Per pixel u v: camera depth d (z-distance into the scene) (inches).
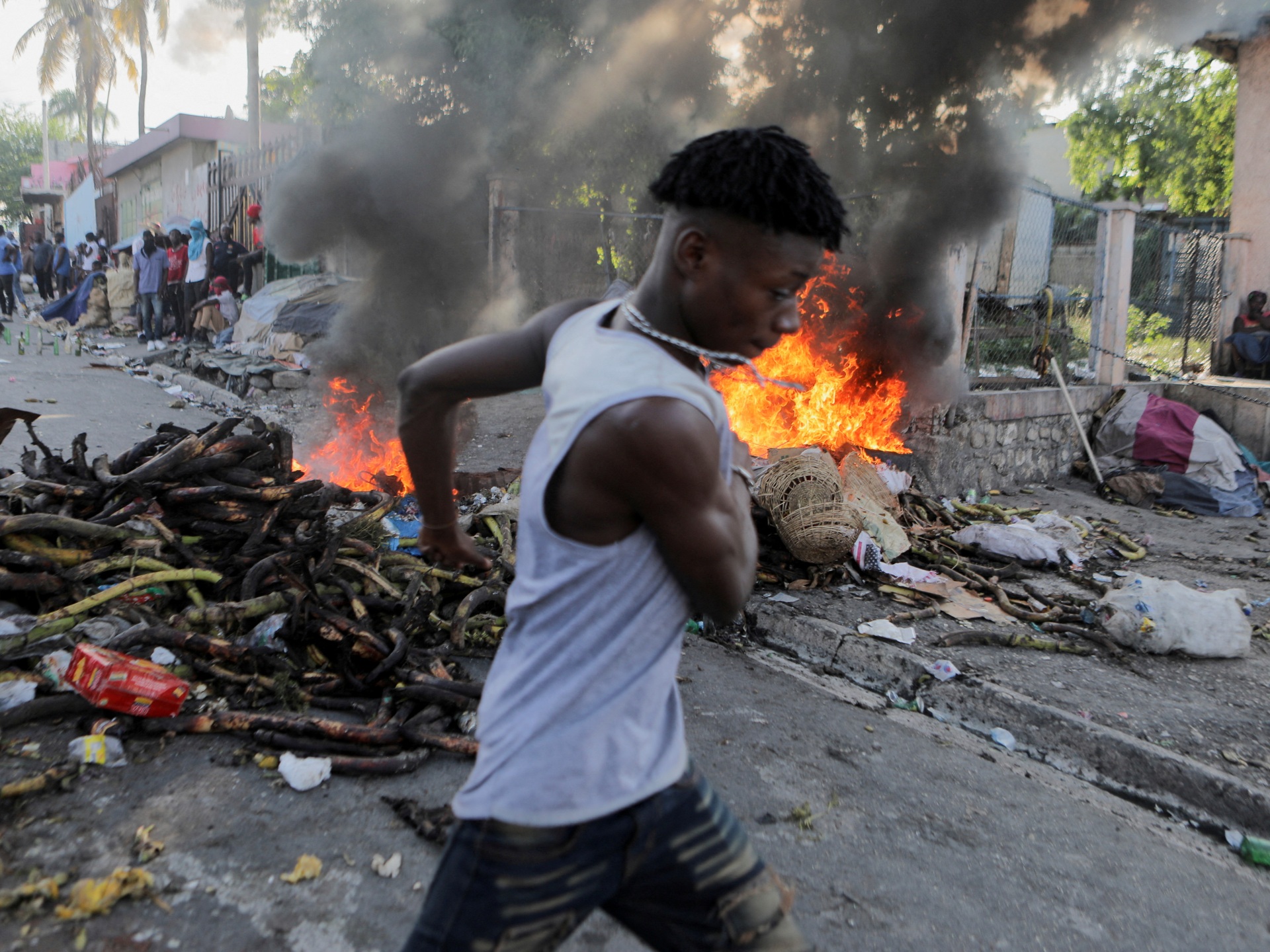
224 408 349.7
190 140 810.2
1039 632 185.2
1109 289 386.9
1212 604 179.8
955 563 220.7
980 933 93.7
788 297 45.6
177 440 155.5
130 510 140.0
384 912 86.4
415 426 56.7
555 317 53.7
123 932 79.2
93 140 1396.4
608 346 45.4
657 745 47.3
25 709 106.8
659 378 42.8
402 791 107.4
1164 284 470.6
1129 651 177.9
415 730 115.0
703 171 43.7
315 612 132.8
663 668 47.1
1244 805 122.3
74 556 131.3
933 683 157.6
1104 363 386.3
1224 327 482.6
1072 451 366.0
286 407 356.5
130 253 789.2
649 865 47.2
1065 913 98.9
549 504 45.2
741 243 43.6
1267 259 474.6
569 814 44.5
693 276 44.8
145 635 120.0
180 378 393.7
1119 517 311.4
